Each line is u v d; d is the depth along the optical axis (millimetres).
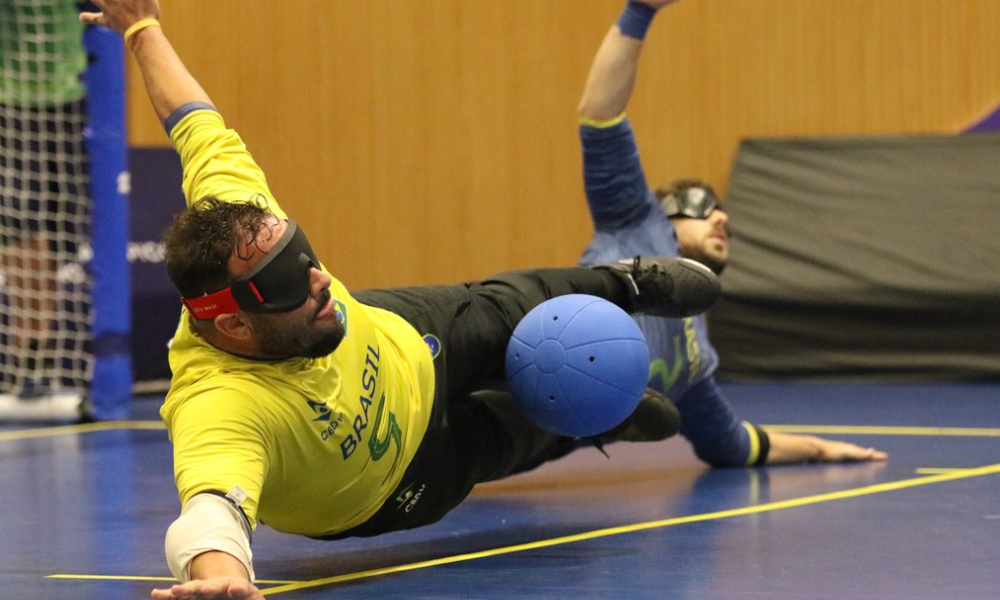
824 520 6523
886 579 5016
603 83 7891
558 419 5738
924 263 16156
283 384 4738
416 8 18484
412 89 18547
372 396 5062
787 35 17828
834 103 17781
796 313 16438
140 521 7047
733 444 8742
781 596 4719
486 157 18453
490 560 5648
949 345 16000
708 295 6816
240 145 5422
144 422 13391
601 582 5059
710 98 18000
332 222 18781
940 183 16672
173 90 5480
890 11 17625
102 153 13633
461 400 6035
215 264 4547
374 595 4934
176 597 3797
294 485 4945
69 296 13984
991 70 17375
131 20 5551
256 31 18625
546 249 18375
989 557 5449
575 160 18266
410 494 5520
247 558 4184
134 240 15891
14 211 14008
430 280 18641
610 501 7469
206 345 4816
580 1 18156
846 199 16844
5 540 6469
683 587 4922
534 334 5766
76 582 5352
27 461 10094
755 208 17094
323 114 18688
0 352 14531
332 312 4742
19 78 13586
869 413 12812
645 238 8156
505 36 18344
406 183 18609
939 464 8844
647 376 5840
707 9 17938
